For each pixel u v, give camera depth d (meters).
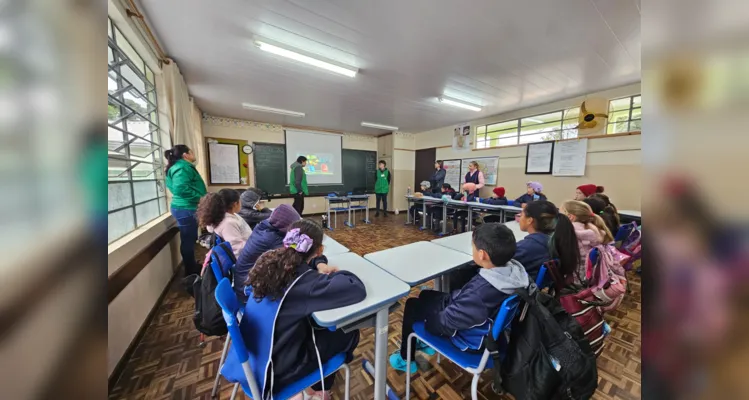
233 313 0.83
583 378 0.78
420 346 1.35
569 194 4.15
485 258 1.01
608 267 1.19
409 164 7.05
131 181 1.83
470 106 4.34
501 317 0.83
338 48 2.40
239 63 2.69
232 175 5.34
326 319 0.83
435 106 4.37
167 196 2.71
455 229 4.62
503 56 2.56
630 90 3.40
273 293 0.83
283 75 3.01
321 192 6.49
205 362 1.46
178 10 1.83
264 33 2.14
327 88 3.47
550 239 1.29
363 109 4.56
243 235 1.75
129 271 1.48
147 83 2.26
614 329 1.75
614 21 1.97
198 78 3.08
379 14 1.90
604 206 2.11
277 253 0.89
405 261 1.40
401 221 5.67
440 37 2.21
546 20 1.97
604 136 3.71
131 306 1.53
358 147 7.05
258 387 0.80
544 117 4.40
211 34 2.14
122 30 1.74
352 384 1.32
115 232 1.55
